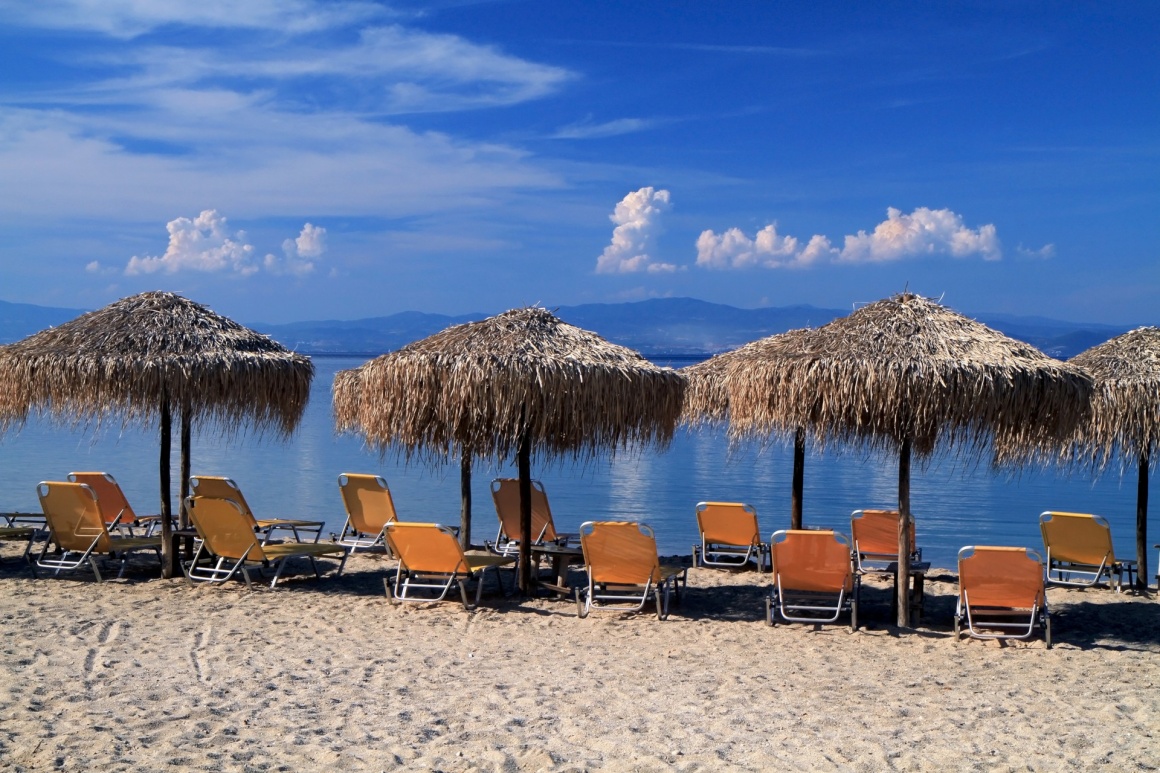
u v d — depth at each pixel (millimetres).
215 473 18922
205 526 7984
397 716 4766
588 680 5539
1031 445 7129
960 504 16953
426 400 7582
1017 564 6633
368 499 9281
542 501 9625
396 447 8336
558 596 8094
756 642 6641
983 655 6371
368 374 7996
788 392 7082
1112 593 8891
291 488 16891
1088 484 20359
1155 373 8664
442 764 4133
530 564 8094
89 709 4703
